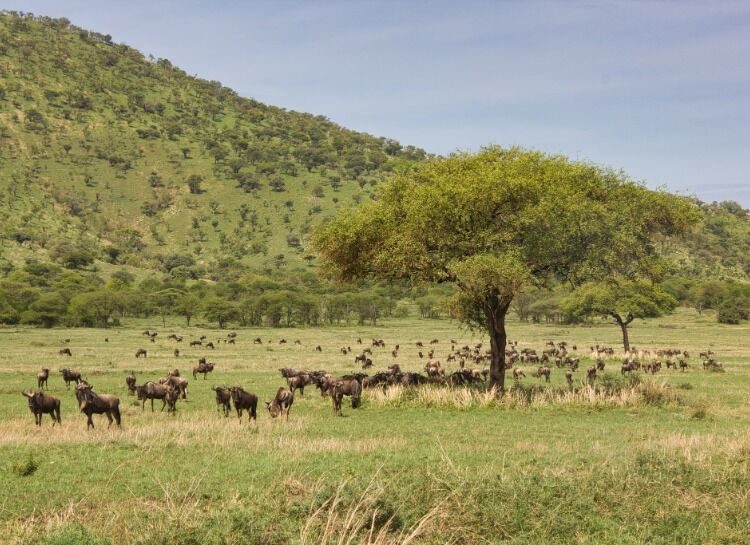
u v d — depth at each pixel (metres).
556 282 33.22
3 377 39.59
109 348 69.81
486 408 25.27
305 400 28.64
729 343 80.19
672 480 12.23
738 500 11.47
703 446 16.03
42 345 72.88
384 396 26.92
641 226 31.39
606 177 31.66
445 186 27.80
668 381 36.72
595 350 62.56
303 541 9.05
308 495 11.03
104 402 20.23
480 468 13.41
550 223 27.00
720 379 38.22
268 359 57.09
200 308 126.69
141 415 23.97
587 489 11.73
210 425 19.92
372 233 29.70
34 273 161.12
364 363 48.56
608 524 10.59
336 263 31.67
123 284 147.62
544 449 16.22
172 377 30.19
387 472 12.85
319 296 138.62
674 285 154.12
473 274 26.08
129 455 15.01
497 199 27.38
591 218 28.23
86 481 12.64
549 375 39.25
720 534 10.24
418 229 28.17
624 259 30.72
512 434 19.45
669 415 23.80
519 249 27.48
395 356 61.81
